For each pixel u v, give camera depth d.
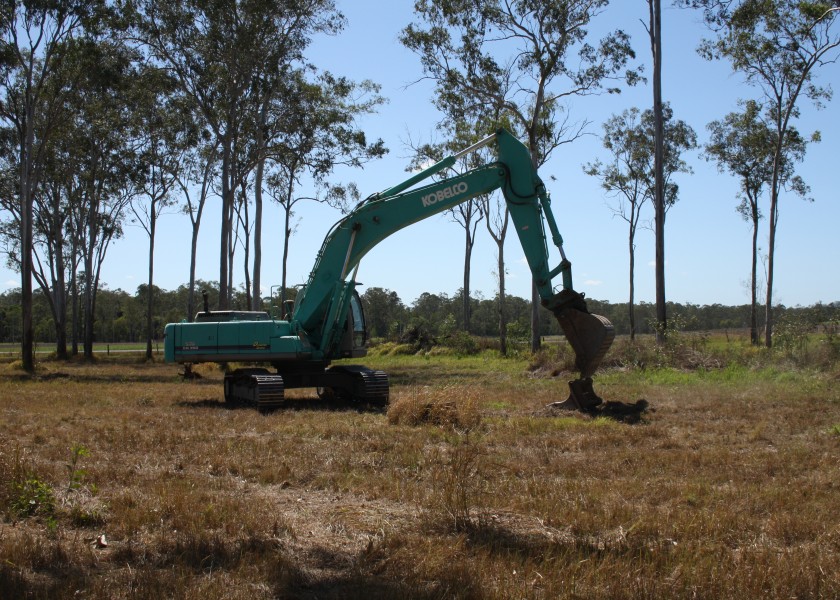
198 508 7.77
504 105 36.09
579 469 10.02
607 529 7.28
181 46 35.84
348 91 39.84
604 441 12.43
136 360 52.06
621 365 27.00
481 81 35.47
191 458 10.89
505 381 27.00
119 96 38.69
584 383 17.06
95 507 7.88
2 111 35.62
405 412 14.77
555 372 28.78
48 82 37.31
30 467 8.84
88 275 52.22
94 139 46.19
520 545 6.67
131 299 115.75
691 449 11.81
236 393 19.91
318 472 9.86
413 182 18.16
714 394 19.36
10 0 32.59
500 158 17.72
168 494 8.23
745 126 43.59
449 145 43.50
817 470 9.95
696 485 8.88
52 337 109.62
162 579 5.83
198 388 25.23
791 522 7.25
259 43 35.56
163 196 49.72
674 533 7.05
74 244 53.62
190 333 18.84
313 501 8.49
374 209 18.38
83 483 9.02
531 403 18.83
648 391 20.48
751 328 44.56
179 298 116.94
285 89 38.03
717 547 6.59
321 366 19.38
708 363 25.69
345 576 6.01
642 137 48.94
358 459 10.70
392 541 6.75
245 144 40.25
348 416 16.09
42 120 40.91
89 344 52.47
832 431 13.14
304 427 14.10
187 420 15.50
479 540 6.80
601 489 8.73
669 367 25.77
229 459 10.62
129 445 12.04
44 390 24.08
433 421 14.53
